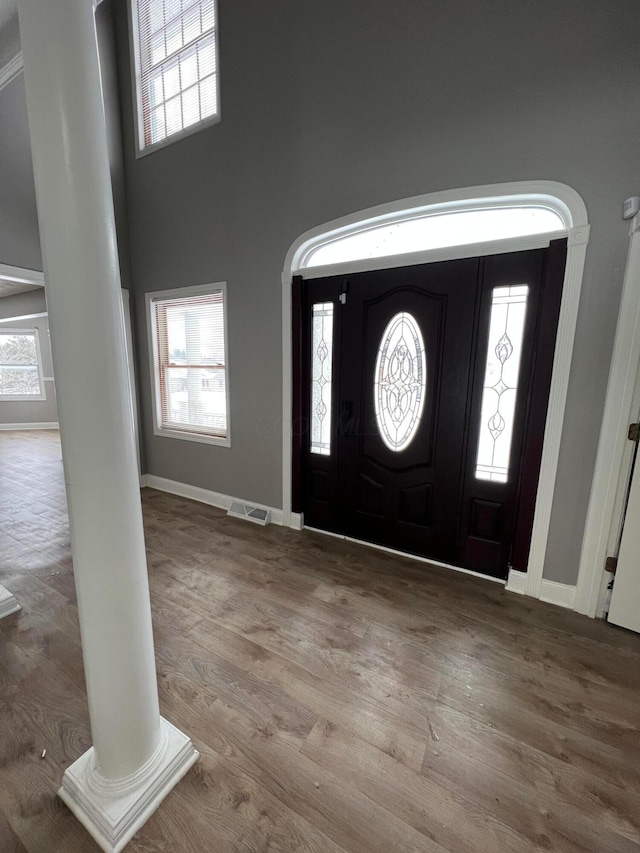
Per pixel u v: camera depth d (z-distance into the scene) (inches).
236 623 79.5
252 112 112.4
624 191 71.2
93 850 41.5
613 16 68.1
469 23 80.1
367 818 45.1
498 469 92.4
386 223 99.3
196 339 143.7
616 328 75.0
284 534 121.8
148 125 142.6
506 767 51.3
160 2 131.8
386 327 101.7
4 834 42.9
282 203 111.7
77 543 39.3
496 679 66.1
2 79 95.4
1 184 121.1
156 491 162.6
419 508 104.3
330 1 94.5
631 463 75.9
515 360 86.9
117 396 38.5
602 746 54.5
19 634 75.1
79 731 55.1
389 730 56.3
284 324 116.2
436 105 86.0
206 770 49.9
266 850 41.9
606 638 76.5
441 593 91.0
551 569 87.6
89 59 33.6
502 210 89.0
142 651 44.3
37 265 130.8
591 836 43.8
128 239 153.6
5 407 302.7
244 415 132.0
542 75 75.1
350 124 97.0
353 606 85.7
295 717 58.1
